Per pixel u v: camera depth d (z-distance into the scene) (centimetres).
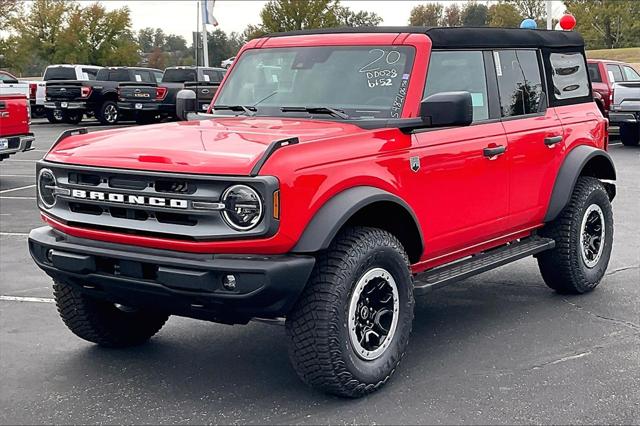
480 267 573
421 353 553
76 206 479
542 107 657
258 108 574
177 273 430
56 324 636
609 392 482
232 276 426
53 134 2575
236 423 447
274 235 423
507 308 662
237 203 423
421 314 648
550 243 655
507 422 442
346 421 446
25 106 1371
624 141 2028
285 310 439
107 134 521
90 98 2908
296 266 429
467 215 561
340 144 466
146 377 519
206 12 1848
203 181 427
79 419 456
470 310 657
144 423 450
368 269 466
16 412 466
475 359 541
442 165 532
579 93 715
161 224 442
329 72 567
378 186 479
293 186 429
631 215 1081
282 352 564
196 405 473
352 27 591
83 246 469
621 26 5084
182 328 622
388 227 518
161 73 3089
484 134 574
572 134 675
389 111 530
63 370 533
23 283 763
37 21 4416
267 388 497
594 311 650
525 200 620
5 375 525
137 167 447
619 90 1944
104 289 475
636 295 697
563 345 568
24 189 1388
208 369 532
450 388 490
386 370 482
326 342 446
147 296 459
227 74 627
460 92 494
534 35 661
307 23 3406
